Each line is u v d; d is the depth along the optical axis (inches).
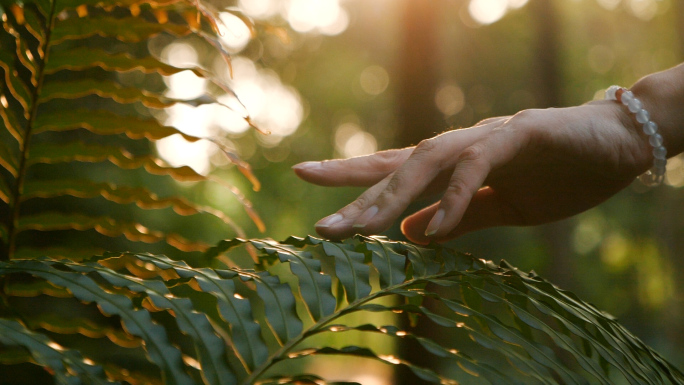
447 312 69.5
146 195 22.2
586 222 339.0
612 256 343.3
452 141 20.8
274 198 307.4
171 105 21.1
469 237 229.1
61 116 21.3
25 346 16.6
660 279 307.4
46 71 21.1
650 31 256.1
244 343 17.3
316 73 276.5
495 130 20.7
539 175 22.4
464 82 268.2
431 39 92.0
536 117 21.1
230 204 104.6
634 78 275.0
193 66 20.8
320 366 205.3
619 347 18.6
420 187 20.5
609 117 22.4
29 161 21.5
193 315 17.4
